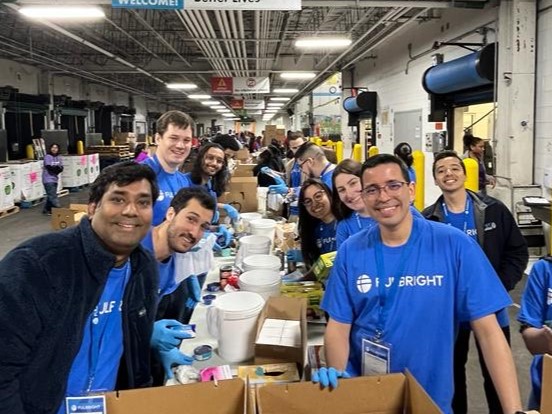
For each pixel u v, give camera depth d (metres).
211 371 1.50
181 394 1.07
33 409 1.10
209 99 20.81
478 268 1.35
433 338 1.34
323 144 10.35
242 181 4.41
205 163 3.17
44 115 13.19
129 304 1.33
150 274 1.38
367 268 1.38
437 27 7.59
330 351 1.41
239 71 13.05
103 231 1.18
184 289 2.15
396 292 1.35
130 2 4.17
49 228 7.79
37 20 6.95
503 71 5.31
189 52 12.23
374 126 11.04
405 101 9.12
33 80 13.16
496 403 2.11
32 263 1.08
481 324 1.33
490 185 5.49
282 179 6.24
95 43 10.05
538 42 5.16
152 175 1.24
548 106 5.02
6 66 11.60
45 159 9.27
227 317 1.65
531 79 5.20
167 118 2.65
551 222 4.29
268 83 13.17
